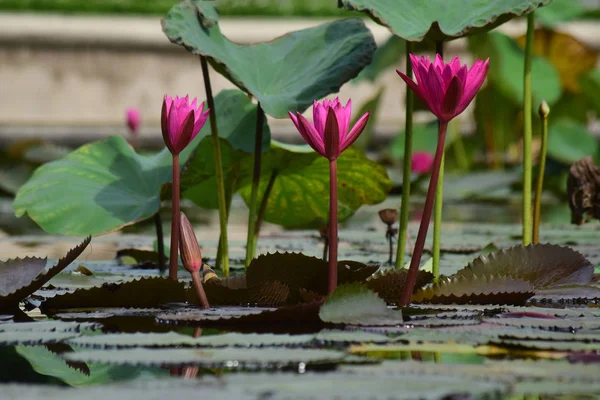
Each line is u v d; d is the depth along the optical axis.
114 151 7.12
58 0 26.61
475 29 6.56
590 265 6.65
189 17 6.70
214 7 6.79
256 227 7.20
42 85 24.86
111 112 25.25
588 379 5.99
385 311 6.32
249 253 6.94
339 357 6.07
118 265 7.30
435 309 6.43
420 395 5.90
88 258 7.52
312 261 6.49
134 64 25.22
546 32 17.03
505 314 6.40
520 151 18.00
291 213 7.37
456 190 14.43
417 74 6.36
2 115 24.73
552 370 6.03
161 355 6.09
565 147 15.48
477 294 6.50
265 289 6.47
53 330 6.27
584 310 6.44
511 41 14.97
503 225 10.16
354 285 6.32
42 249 7.78
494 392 5.91
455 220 11.34
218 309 6.43
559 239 7.84
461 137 18.84
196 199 7.29
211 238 8.98
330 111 6.34
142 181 7.07
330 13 26.16
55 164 7.07
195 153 6.96
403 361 6.07
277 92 6.74
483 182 14.68
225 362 6.05
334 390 5.92
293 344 6.16
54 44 24.73
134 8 26.81
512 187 15.32
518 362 6.07
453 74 6.33
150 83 25.36
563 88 17.47
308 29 6.88
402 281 6.51
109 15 26.64
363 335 6.21
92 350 6.12
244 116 7.09
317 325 6.30
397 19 6.57
